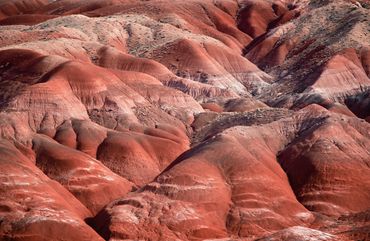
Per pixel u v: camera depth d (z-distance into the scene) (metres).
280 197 77.44
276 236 61.50
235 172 78.69
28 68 118.94
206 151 81.75
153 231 69.69
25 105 100.62
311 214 77.50
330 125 89.56
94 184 83.00
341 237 62.97
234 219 73.69
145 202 73.12
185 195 73.94
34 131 97.94
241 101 136.25
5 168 75.19
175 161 85.50
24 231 68.31
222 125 108.62
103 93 109.44
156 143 97.88
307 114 95.31
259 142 88.81
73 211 75.19
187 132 111.62
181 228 70.44
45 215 70.19
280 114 104.94
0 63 122.94
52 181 79.25
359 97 139.62
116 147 94.12
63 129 98.25
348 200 80.44
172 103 118.19
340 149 86.38
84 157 86.50
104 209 74.75
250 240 69.38
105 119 106.00
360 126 91.75
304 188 82.31
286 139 92.00
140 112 110.69
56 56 121.69
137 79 120.00
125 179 89.19
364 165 85.06
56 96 102.81
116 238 68.81
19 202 72.31
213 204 74.31
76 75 109.56
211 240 70.19
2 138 90.69
